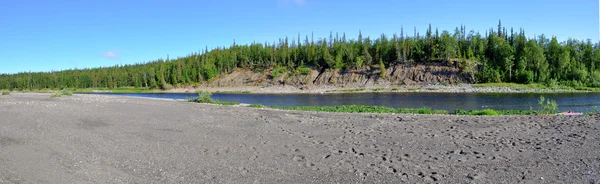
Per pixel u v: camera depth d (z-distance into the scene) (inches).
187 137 534.0
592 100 1683.1
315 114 868.6
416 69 3636.8
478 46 3922.2
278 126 653.3
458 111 982.4
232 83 4616.1
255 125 663.8
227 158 406.0
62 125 629.6
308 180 322.0
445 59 3666.3
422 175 330.0
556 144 452.8
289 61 4778.5
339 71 4067.4
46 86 6097.4
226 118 761.6
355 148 455.8
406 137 530.3
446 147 454.6
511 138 507.2
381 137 533.6
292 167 366.6
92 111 850.8
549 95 2172.7
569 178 309.3
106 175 341.1
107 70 6702.8
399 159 393.7
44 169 360.2
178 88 4790.8
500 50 3567.9
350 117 793.6
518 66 3294.8
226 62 5162.4
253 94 3528.5
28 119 700.0
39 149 445.7
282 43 5644.7
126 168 365.4
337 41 5118.1
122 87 5659.5
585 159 369.1
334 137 538.3
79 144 475.5
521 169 342.3
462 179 315.6
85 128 602.2
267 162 387.9
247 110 970.7
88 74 6269.7
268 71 4655.5
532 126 614.5
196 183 317.4
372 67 3946.9
